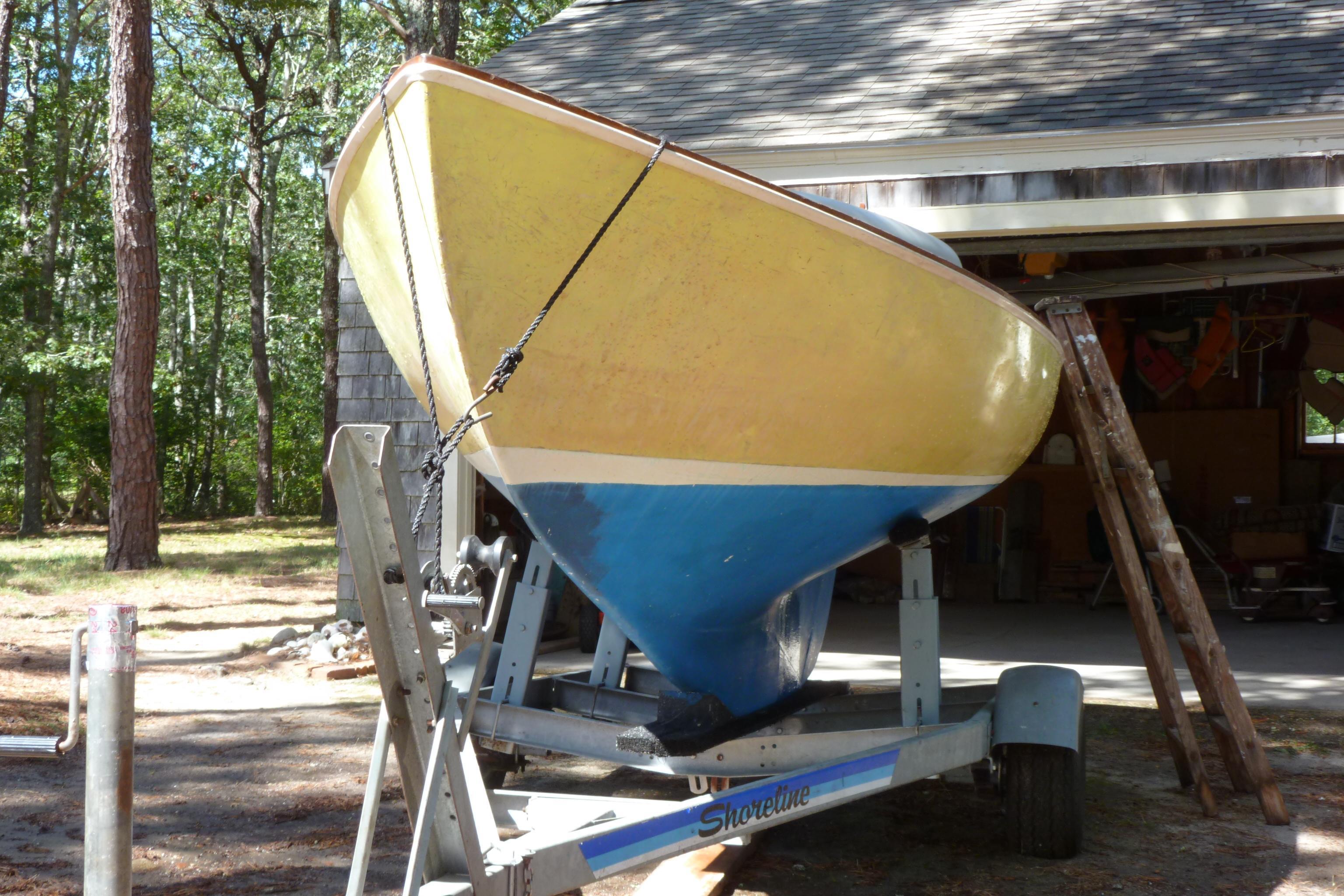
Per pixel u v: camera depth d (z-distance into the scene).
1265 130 6.36
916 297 3.14
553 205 2.61
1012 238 7.38
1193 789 4.41
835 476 3.33
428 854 2.40
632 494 3.05
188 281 34.38
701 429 3.03
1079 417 4.39
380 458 2.17
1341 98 6.35
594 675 4.36
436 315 2.77
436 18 13.02
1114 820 4.03
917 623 3.67
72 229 25.78
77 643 2.16
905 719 3.64
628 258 2.71
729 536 3.25
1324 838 3.82
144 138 12.70
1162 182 6.57
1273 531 10.38
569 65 9.29
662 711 3.55
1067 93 7.19
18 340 19.64
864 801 4.32
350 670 6.84
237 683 6.67
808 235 2.86
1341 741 5.17
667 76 8.73
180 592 11.13
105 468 24.55
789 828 3.99
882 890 3.37
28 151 22.16
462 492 7.63
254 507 29.56
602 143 2.58
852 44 8.83
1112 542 4.36
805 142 7.09
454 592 2.31
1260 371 11.13
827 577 4.27
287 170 34.81
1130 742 5.23
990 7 9.12
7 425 23.34
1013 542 10.53
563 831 2.88
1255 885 3.37
